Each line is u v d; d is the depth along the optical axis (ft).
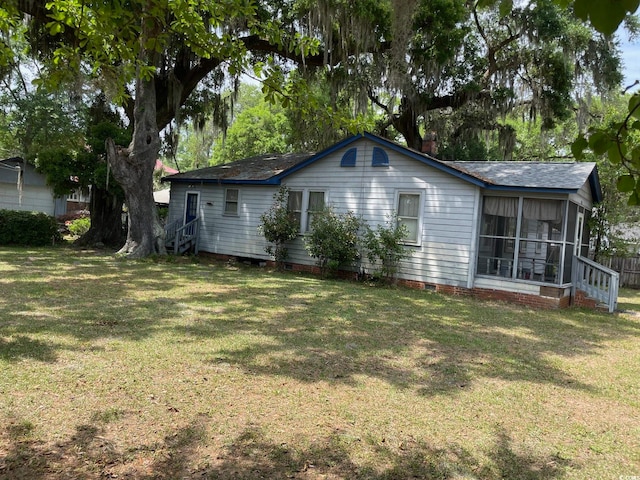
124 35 15.02
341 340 22.88
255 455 11.85
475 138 70.74
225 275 44.04
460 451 12.60
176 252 57.52
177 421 13.38
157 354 18.94
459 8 51.96
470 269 40.55
